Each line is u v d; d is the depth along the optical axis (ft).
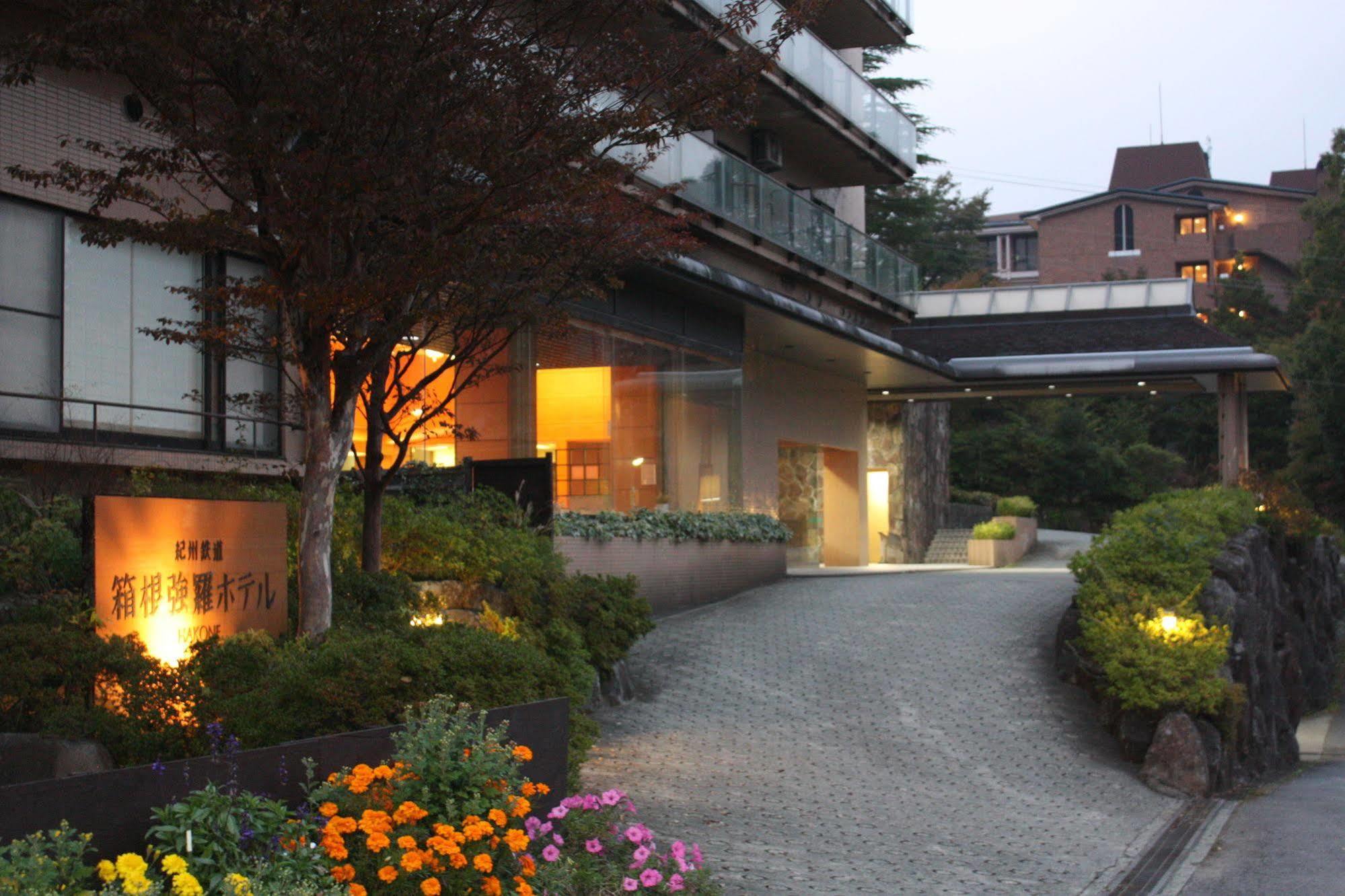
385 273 30.73
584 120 32.37
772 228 83.92
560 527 58.85
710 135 82.58
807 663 56.18
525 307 36.09
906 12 100.12
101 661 26.53
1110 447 175.63
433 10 29.78
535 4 33.09
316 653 28.12
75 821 17.31
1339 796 49.78
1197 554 61.98
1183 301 113.80
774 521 82.17
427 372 57.98
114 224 30.94
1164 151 333.83
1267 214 253.85
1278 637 84.53
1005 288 118.93
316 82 28.43
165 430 46.78
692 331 77.15
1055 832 37.32
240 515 32.24
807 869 30.63
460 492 53.93
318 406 32.01
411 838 18.56
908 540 121.49
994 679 55.11
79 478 40.50
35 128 42.32
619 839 24.63
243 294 31.40
